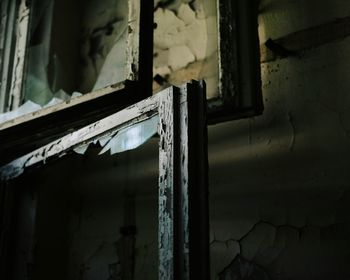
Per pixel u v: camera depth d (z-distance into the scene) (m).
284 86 1.07
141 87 0.99
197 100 0.78
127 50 1.02
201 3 1.29
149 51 1.03
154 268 1.17
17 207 1.34
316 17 1.07
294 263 0.96
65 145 1.04
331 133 0.99
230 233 1.06
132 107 0.88
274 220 1.01
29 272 1.27
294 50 1.08
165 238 0.73
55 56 1.48
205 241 0.71
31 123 1.08
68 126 1.11
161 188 0.76
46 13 1.51
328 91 1.01
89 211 1.36
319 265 0.93
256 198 1.05
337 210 0.94
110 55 1.44
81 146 1.00
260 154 1.07
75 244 1.35
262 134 1.07
